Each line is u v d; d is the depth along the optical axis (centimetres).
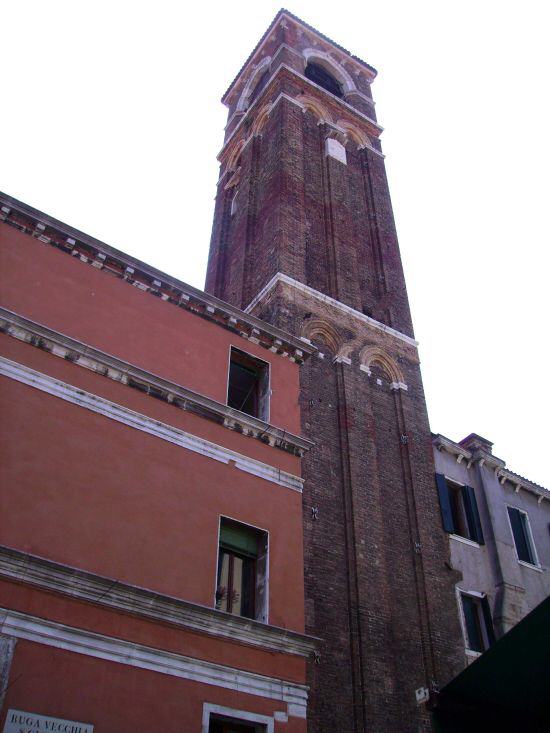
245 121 3984
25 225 1756
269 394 2006
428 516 2448
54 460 1491
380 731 1861
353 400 2558
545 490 2908
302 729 1523
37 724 1220
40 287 1703
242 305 2967
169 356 1839
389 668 1997
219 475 1734
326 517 2202
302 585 1730
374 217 3484
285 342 2125
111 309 1797
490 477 2773
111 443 1595
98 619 1373
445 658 2125
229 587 1650
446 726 1898
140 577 1476
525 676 1745
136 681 1359
